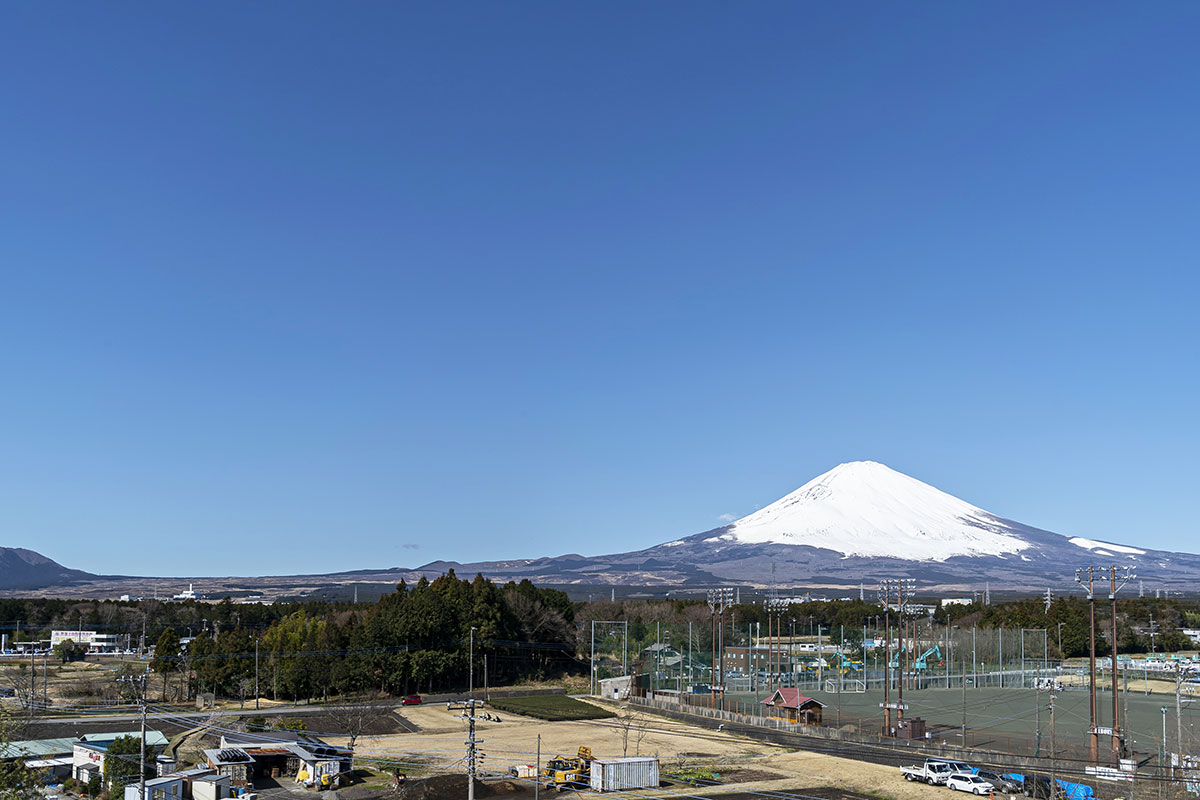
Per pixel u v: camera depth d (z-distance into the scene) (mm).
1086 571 92875
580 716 120500
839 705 120688
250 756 86062
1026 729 106688
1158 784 74688
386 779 85000
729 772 83500
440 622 155875
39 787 70438
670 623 197375
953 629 174875
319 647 144875
